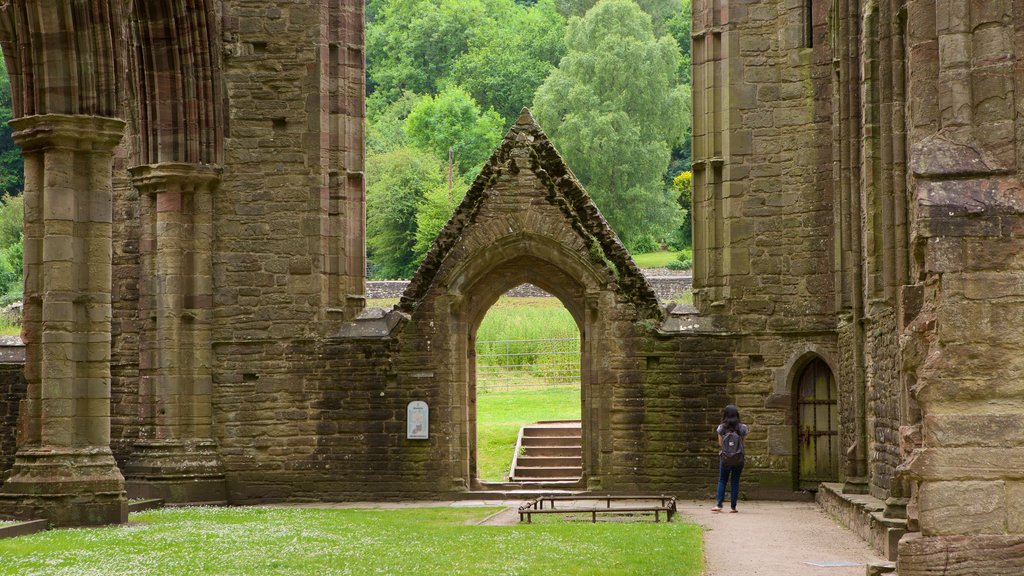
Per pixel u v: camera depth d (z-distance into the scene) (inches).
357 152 1048.8
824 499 882.8
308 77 1025.5
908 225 677.3
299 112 1023.6
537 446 1124.5
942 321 403.9
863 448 836.6
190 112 1009.5
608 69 2544.3
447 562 552.7
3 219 2498.8
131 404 1032.2
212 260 1015.6
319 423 1000.9
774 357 963.3
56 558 587.2
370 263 2578.7
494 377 1603.1
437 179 2576.3
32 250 799.1
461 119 2746.1
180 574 526.3
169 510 890.7
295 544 639.1
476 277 987.9
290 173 1021.2
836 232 938.1
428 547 615.5
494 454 1124.5
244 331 1011.9
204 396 1005.8
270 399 1005.8
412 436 984.3
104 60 802.2
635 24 2605.8
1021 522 394.3
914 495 541.6
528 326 1692.9
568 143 2514.8
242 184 1021.8
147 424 1009.5
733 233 974.4
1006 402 398.6
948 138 414.6
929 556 395.9
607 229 982.4
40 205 800.9
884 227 726.5
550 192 978.1
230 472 1002.7
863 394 843.4
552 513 775.7
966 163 409.7
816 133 963.3
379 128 2822.3
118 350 1037.2
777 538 681.0
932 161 411.8
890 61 724.0
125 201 1040.8
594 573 514.3
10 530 706.8
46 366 781.9
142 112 1011.9
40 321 794.8
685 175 2674.7
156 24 997.2
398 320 990.4
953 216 405.1
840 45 893.2
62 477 768.9
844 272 929.5
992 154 411.2
